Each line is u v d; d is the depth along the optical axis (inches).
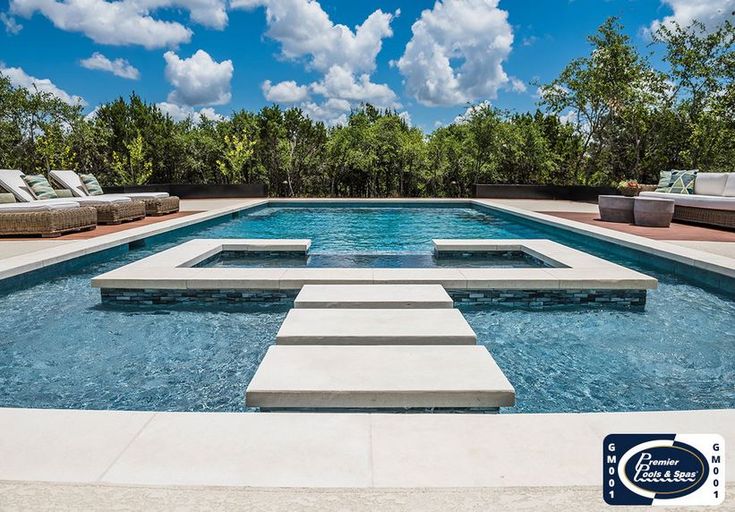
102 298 198.4
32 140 865.5
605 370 140.5
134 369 140.0
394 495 64.3
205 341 161.5
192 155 969.5
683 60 633.0
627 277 198.1
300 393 97.3
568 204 614.9
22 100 839.1
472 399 97.7
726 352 152.7
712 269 216.8
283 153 919.0
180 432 80.7
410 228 447.8
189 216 424.8
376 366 109.4
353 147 868.6
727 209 345.7
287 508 61.7
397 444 76.9
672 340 163.2
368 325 137.6
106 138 949.2
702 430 82.0
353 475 68.7
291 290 197.6
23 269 213.9
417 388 98.0
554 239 375.6
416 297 167.2
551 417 85.6
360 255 300.8
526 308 199.2
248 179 939.3
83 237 307.3
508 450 75.2
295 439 78.3
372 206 672.4
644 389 129.4
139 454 74.3
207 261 262.1
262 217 543.5
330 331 132.0
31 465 71.6
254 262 277.9
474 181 844.0
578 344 159.8
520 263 277.0
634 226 364.2
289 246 288.4
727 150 634.8
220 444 77.0
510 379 135.3
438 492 64.9
